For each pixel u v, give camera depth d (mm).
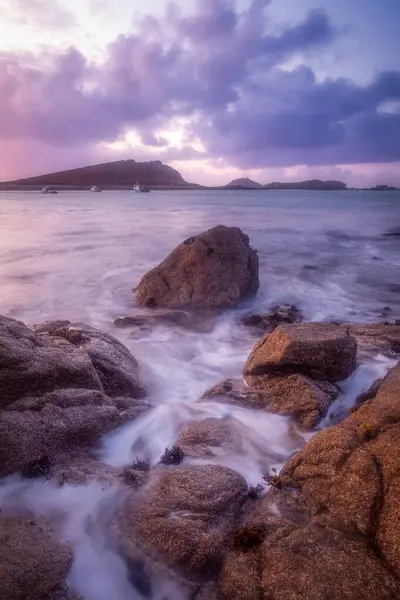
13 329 9336
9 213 74125
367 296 22797
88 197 159500
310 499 6414
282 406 9727
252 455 8445
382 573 5117
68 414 8336
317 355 10305
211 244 19328
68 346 10125
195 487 6891
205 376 12703
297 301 21312
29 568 5504
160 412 9703
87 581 5871
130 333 15516
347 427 7234
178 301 18266
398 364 9828
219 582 5504
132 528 6367
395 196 194750
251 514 6484
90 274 26281
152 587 5832
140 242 39375
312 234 47781
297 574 5203
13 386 8219
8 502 6859
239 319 17625
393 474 5910
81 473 7484
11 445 7398
